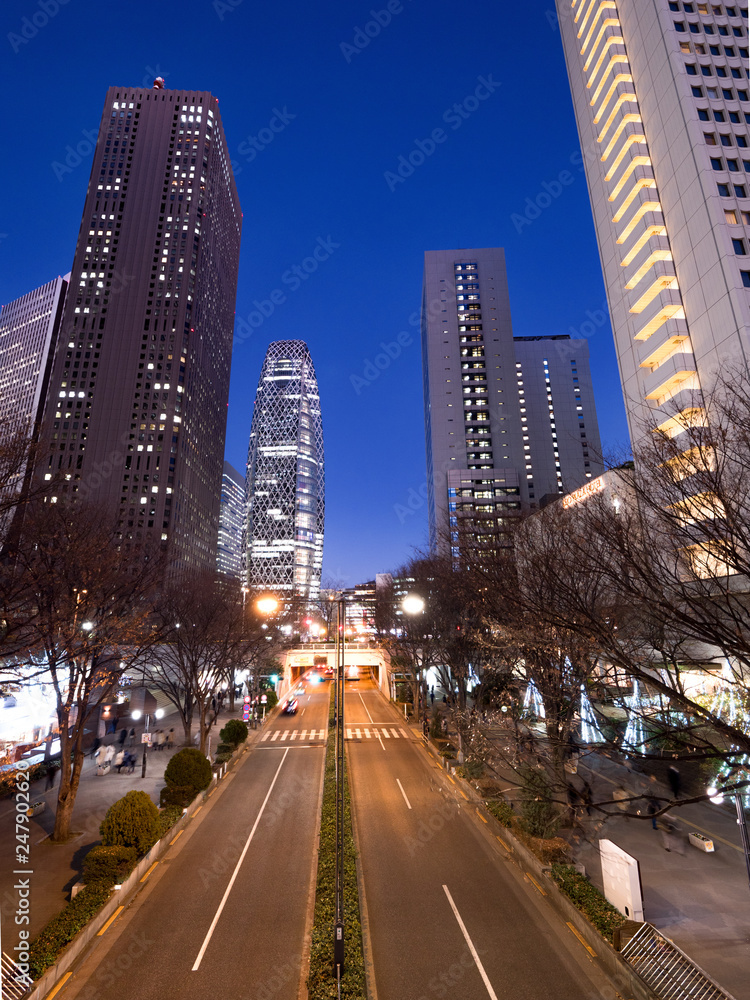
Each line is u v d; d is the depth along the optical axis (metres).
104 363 136.38
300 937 14.64
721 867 17.55
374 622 60.19
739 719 13.80
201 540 150.38
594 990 12.30
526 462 158.50
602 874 15.78
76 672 22.06
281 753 38.31
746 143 40.78
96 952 14.02
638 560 11.39
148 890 17.33
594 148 53.41
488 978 12.78
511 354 129.50
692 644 15.09
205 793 27.20
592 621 10.54
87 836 21.30
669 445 13.04
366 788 28.81
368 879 17.98
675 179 42.53
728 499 10.86
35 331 194.25
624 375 47.28
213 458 162.00
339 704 20.30
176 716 51.41
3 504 14.16
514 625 19.25
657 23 45.03
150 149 154.12
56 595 17.98
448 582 30.03
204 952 13.96
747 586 12.32
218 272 166.38
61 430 131.88
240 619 38.69
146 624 26.62
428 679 58.44
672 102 43.00
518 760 20.34
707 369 38.19
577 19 57.19
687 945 13.16
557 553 15.72
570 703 18.31
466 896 16.73
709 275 38.47
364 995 11.68
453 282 135.50
